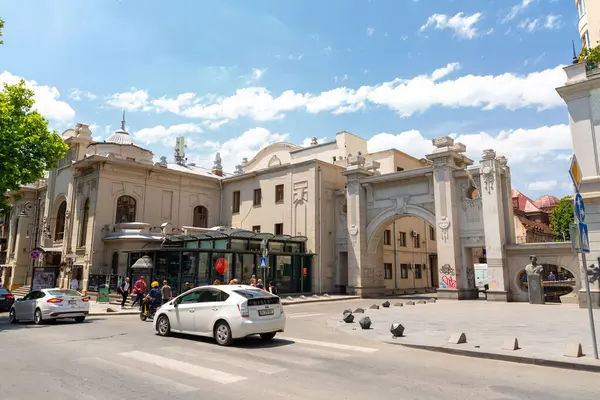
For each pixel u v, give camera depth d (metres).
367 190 33.44
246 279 28.97
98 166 33.38
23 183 21.36
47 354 9.59
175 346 10.68
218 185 41.72
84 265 32.41
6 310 23.17
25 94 22.45
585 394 6.41
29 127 21.56
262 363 8.59
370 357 9.29
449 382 7.13
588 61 20.89
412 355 9.55
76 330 14.02
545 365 8.41
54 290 17.00
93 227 32.34
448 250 27.66
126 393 6.44
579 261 21.12
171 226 34.09
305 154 44.38
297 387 6.77
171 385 6.88
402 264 39.06
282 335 12.73
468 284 27.75
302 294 32.09
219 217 41.25
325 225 34.56
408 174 30.50
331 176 35.91
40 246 40.00
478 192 27.58
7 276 44.31
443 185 28.45
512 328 13.23
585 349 9.50
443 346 10.09
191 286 25.80
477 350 9.52
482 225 27.25
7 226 48.16
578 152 20.50
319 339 11.95
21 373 7.73
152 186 36.47
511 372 7.88
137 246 31.52
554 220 56.41
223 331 10.89
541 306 21.34
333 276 34.62
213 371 7.86
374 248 33.19
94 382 7.08
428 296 33.53
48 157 22.38
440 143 28.80
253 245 30.33
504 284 25.20
